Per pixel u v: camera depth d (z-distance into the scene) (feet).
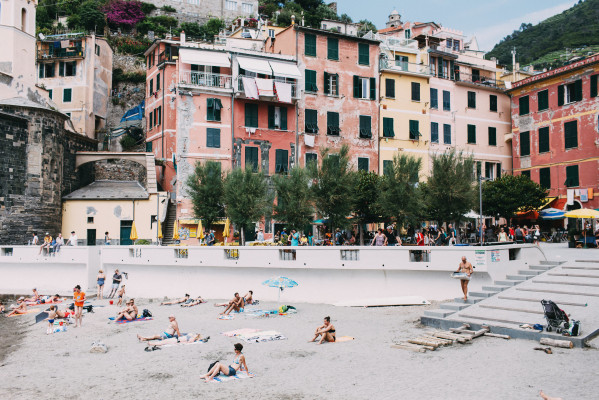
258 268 91.86
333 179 102.42
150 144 168.86
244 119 143.13
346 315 75.56
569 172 150.92
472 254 74.64
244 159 141.90
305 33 150.71
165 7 269.03
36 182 133.80
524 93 167.84
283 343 61.41
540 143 161.07
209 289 96.27
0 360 61.26
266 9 298.15
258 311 81.41
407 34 248.73
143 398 44.73
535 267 77.97
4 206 126.62
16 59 148.77
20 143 131.44
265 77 147.33
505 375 44.88
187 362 55.52
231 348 60.29
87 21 231.71
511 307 62.75
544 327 55.16
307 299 87.71
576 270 72.90
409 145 161.79
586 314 57.26
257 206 104.12
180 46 140.15
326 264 85.35
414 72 163.12
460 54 211.61
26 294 109.50
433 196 111.14
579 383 41.93
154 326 75.87
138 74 216.33
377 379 46.29
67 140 148.46
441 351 53.42
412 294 80.64
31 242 131.44
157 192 141.49
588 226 134.62
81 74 190.19
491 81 198.39
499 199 138.72
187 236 135.95
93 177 163.94
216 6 289.12
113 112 207.82
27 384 50.49
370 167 155.43
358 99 156.04
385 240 94.27
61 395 46.68
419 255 79.92
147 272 103.04
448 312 65.21
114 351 62.23
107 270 108.37
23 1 152.46
